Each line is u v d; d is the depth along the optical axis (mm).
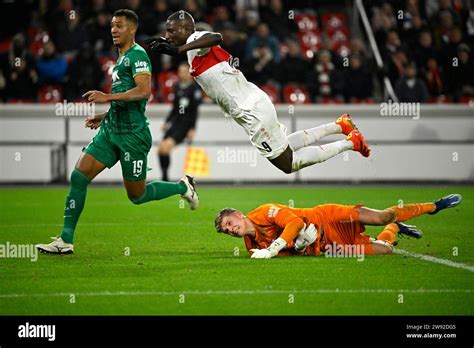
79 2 21562
